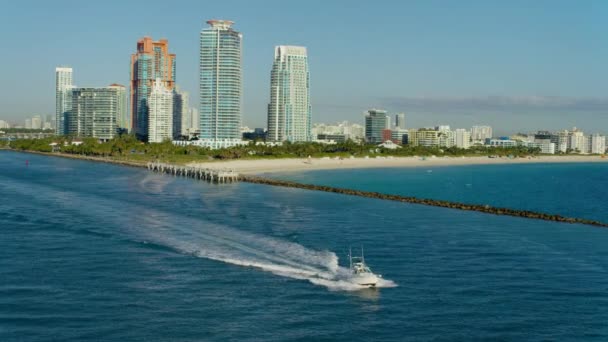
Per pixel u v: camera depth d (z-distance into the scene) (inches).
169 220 6614.2
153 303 3890.3
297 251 5236.2
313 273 4581.7
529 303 4037.9
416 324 3639.3
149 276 4441.4
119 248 5251.0
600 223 7229.3
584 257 5319.9
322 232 6171.3
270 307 3855.8
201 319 3641.7
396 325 3614.7
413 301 4030.5
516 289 4325.8
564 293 4256.9
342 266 4805.6
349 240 5807.1
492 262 5073.8
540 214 7780.5
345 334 3472.0
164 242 5467.5
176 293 4084.6
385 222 6978.4
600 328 3636.8
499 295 4185.5
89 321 3587.6
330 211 7800.2
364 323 3634.4
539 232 6555.1
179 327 3518.7
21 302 3875.5
